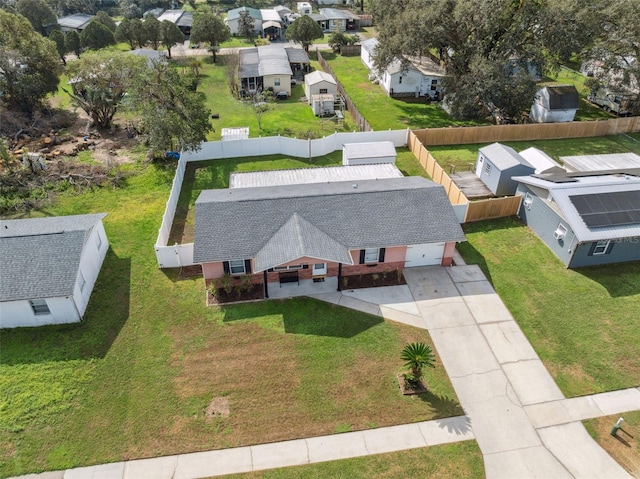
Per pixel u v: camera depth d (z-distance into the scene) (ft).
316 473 49.01
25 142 120.57
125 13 281.54
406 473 49.03
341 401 56.49
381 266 76.59
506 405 56.34
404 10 142.41
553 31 118.73
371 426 53.83
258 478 48.55
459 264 79.41
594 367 61.16
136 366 60.64
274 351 62.90
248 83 158.92
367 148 105.19
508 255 81.46
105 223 89.51
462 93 126.93
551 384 59.00
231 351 62.90
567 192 79.61
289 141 113.91
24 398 56.24
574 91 133.28
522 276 76.59
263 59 169.58
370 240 72.74
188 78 124.36
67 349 62.85
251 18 234.38
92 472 48.98
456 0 125.08
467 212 89.15
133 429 53.21
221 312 69.31
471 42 131.34
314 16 259.60
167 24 195.52
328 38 231.09
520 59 127.65
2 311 63.98
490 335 65.82
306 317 68.33
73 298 64.85
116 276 75.92
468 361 61.93
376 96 159.12
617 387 58.65
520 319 68.44
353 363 61.21
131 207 94.94
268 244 70.85
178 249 76.79
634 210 77.46
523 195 89.45
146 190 100.99
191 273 77.30
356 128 132.98
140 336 65.10
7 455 50.42
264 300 71.51
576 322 67.82
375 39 192.03
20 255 66.59
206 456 50.62
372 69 177.37
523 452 51.34
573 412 55.72
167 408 55.52
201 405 55.88
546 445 52.11
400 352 62.85
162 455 50.72
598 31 126.72
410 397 57.06
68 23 235.20
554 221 80.64
